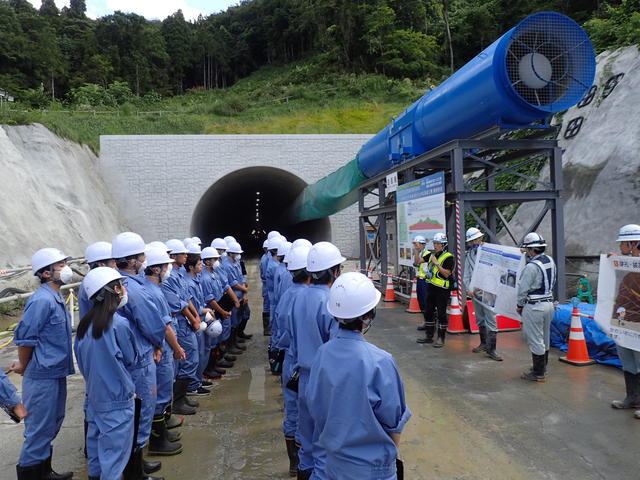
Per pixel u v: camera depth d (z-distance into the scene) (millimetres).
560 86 7391
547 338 5633
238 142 22719
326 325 3199
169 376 4238
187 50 82250
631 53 12484
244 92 58812
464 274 7289
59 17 80938
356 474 2031
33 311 3512
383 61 50125
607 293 4750
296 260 4102
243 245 48750
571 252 10234
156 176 22156
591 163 11094
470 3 58719
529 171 13102
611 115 11516
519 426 4383
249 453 4168
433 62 51906
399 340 8039
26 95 44969
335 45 55156
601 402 4891
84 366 3064
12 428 4918
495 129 7629
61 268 3744
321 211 19438
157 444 4152
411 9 53656
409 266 10500
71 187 18703
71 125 25734
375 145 12016
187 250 5754
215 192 24781
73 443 4516
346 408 2057
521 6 44031
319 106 37062
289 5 77750
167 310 4191
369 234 18141
